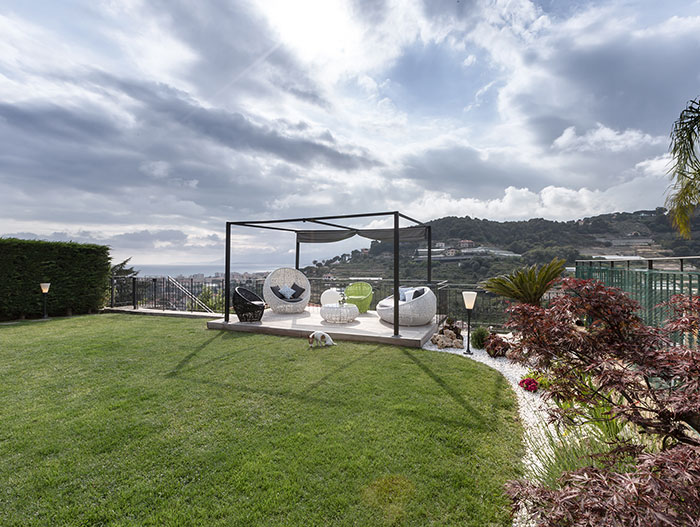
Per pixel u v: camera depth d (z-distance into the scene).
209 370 4.58
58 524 1.96
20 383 4.12
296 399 3.63
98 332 7.02
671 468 1.07
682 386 1.47
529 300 6.44
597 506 1.09
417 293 7.48
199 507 2.08
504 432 2.97
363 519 1.99
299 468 2.45
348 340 6.30
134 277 10.36
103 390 3.90
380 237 9.47
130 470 2.44
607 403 1.71
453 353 5.50
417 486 2.27
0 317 8.60
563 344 1.79
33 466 2.48
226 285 7.52
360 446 2.73
